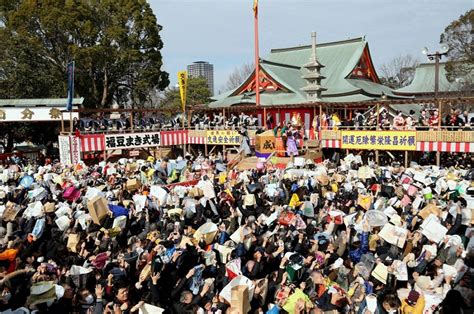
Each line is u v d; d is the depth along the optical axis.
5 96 39.78
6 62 39.84
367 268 8.86
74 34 41.84
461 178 17.45
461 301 6.88
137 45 46.34
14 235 10.45
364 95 40.41
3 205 13.27
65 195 14.25
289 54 50.91
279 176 17.73
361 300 7.79
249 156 29.81
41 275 7.88
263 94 41.06
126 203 13.26
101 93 47.78
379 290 8.14
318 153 28.86
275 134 28.56
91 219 11.59
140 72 47.94
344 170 19.33
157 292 7.75
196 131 34.50
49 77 41.50
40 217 11.10
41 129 39.78
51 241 9.87
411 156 27.69
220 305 7.42
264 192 15.25
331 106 32.75
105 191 14.79
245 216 12.67
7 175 18.77
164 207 13.61
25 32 40.22
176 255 8.62
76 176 18.45
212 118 41.00
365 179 17.20
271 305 7.68
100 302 7.31
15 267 8.45
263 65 41.31
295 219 11.54
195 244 9.73
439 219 10.89
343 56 46.56
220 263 9.34
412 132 26.06
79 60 41.56
